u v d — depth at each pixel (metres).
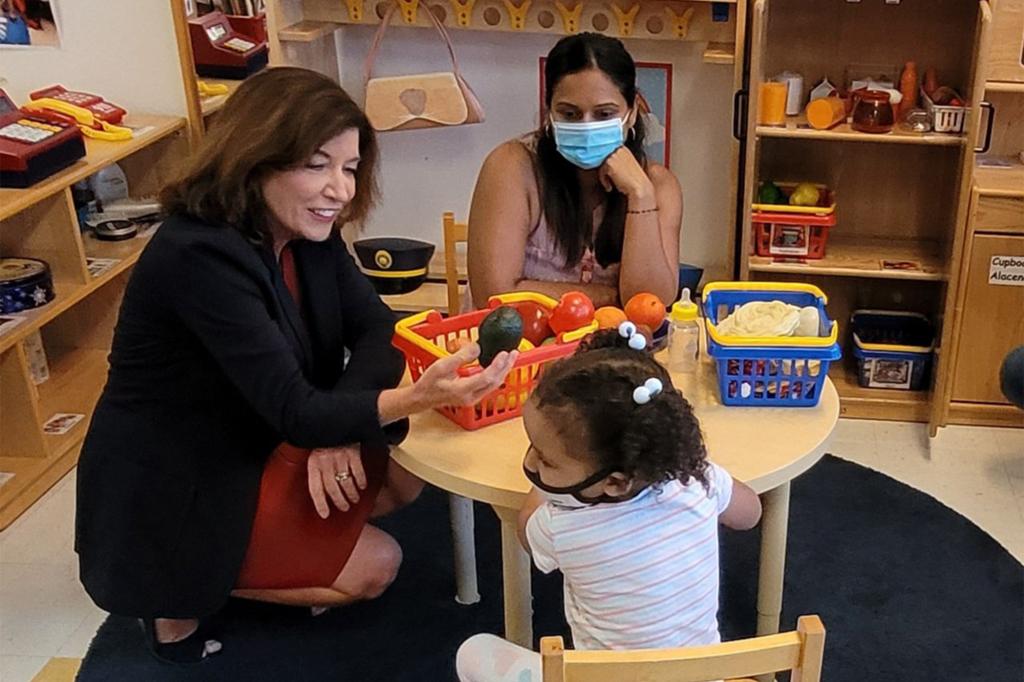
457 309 2.37
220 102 2.88
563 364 1.37
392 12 3.03
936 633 2.09
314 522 1.91
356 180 1.83
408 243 3.24
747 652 1.16
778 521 1.87
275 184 1.66
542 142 2.08
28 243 2.62
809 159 2.91
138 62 2.87
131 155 2.96
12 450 2.60
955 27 2.70
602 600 1.39
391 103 3.07
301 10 3.08
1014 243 2.59
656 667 1.14
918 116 2.62
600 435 1.29
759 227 2.80
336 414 1.65
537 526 1.42
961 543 2.35
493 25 3.02
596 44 1.93
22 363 2.49
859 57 2.78
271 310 1.76
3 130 2.44
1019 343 2.70
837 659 2.02
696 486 1.40
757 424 1.67
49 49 2.88
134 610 1.89
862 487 2.55
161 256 1.69
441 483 1.57
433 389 1.60
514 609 1.72
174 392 1.82
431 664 2.03
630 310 1.84
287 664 2.03
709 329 1.71
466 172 3.32
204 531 1.85
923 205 2.90
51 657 2.09
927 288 3.00
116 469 1.84
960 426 2.82
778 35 2.79
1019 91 2.63
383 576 2.05
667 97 3.07
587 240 2.11
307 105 1.62
